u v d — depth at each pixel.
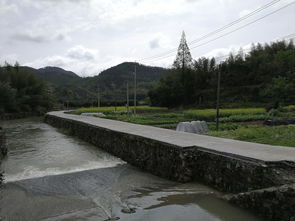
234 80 57.62
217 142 10.07
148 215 6.41
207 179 8.49
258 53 63.03
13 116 44.56
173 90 57.66
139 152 11.89
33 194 8.26
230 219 6.00
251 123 21.69
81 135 21.73
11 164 12.30
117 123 21.14
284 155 7.32
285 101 40.31
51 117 35.53
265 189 5.88
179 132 14.01
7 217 6.61
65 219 6.40
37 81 56.34
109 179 9.83
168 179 9.53
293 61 52.62
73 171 10.99
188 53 61.47
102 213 6.66
